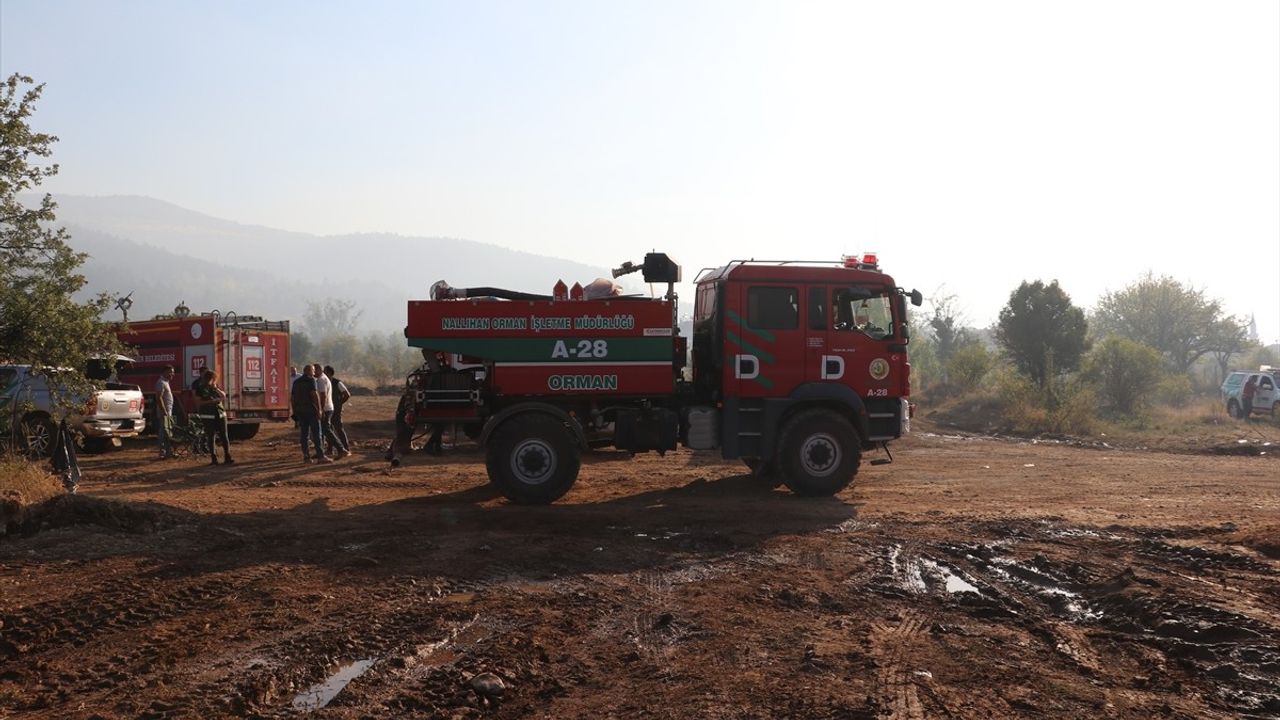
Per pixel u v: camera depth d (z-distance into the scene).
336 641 5.61
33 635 5.68
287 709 4.61
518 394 11.07
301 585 6.92
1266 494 11.93
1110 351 29.09
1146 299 52.69
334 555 7.95
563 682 4.95
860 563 7.77
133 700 4.67
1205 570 7.41
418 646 5.57
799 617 6.19
